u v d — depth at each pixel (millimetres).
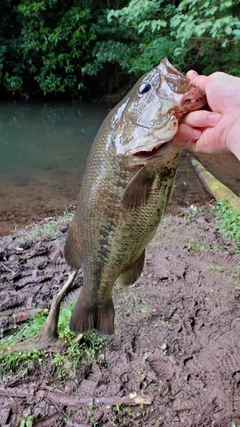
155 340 665
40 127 2324
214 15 1590
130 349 644
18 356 612
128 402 561
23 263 858
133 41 2773
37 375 597
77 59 2836
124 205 356
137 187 350
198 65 2350
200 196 1272
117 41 2803
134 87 359
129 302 745
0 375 593
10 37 2932
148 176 352
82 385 586
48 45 2760
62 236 960
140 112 337
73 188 1364
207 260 877
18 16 2787
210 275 827
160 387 583
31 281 803
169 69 324
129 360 625
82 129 2283
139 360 625
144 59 2391
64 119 2508
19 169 1578
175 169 365
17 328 689
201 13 1562
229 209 1107
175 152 346
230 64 2082
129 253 414
